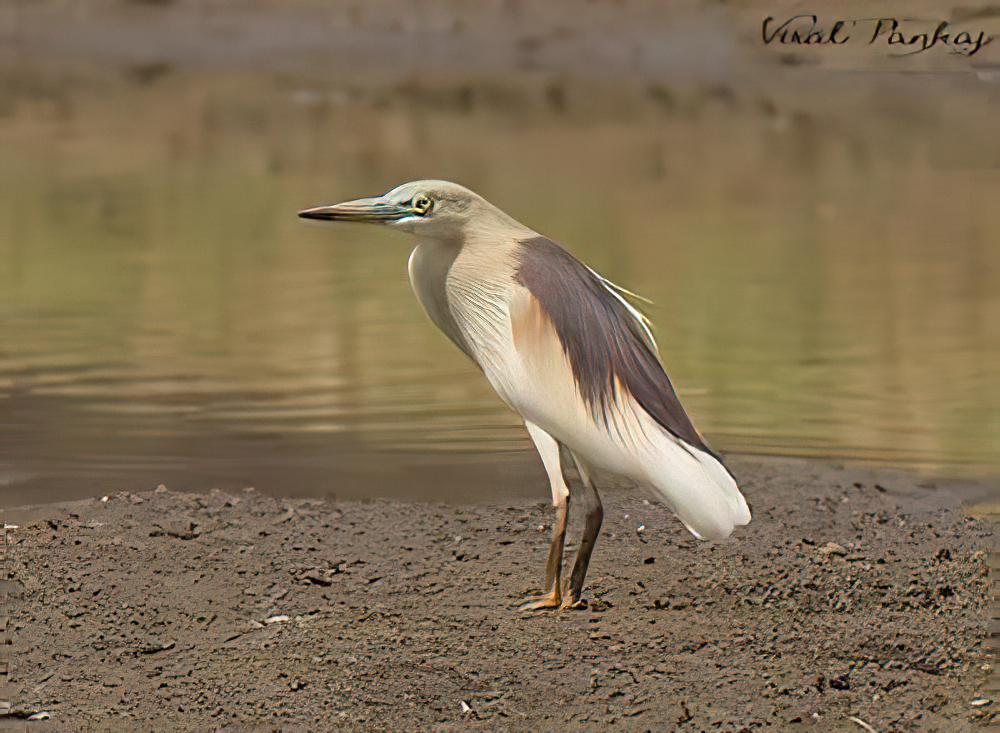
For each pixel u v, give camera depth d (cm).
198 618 1184
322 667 1095
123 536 1344
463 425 1755
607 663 1093
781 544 1352
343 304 2381
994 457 1634
